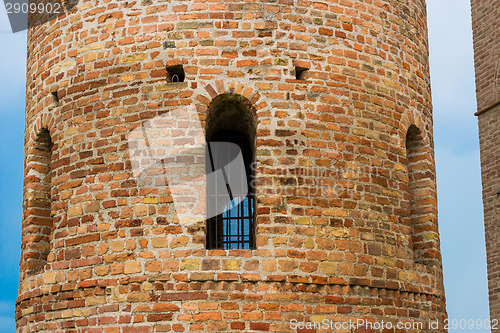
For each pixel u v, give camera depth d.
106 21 11.40
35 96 12.16
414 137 12.44
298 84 10.98
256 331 10.06
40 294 11.02
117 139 10.93
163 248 10.36
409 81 12.23
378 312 10.78
